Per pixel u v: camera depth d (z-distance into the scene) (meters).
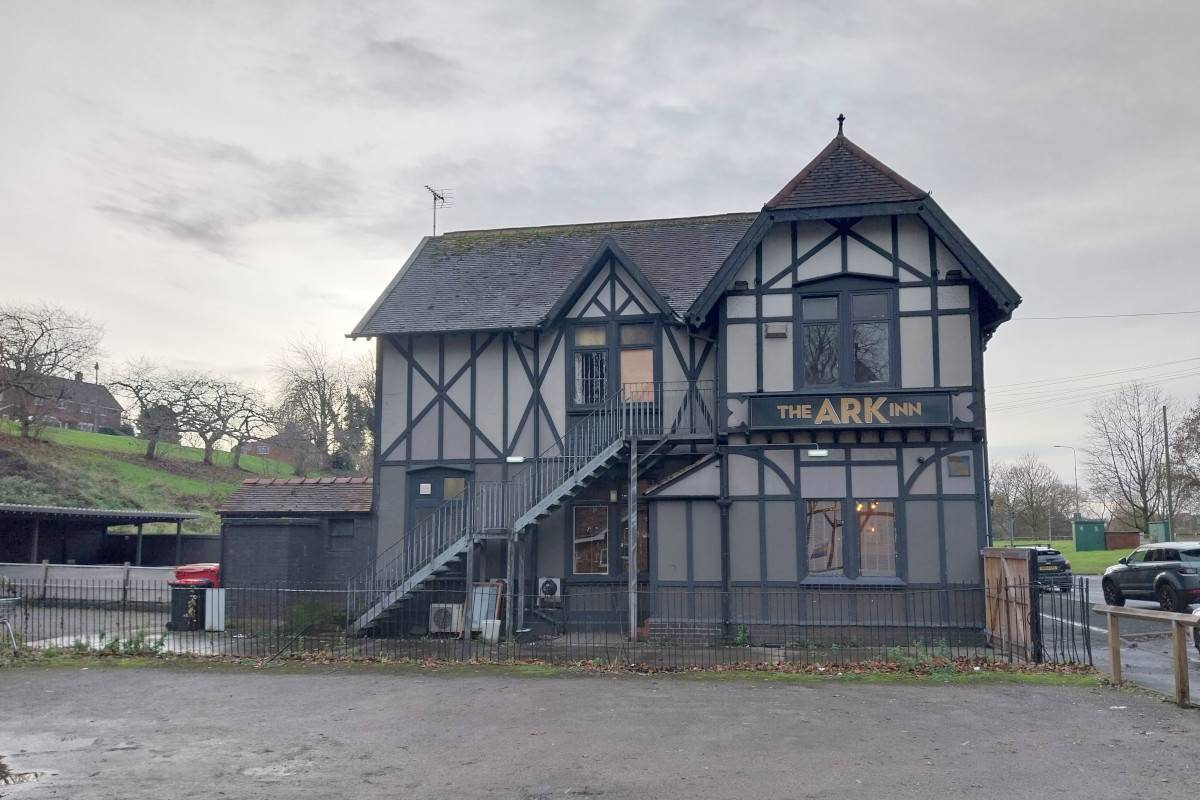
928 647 14.71
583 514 19.27
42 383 42.19
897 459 16.48
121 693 11.89
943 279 16.50
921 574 16.12
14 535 27.30
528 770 8.09
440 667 13.69
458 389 19.95
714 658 14.39
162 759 8.60
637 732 9.47
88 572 24.23
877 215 16.55
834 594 16.28
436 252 22.92
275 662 14.19
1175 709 10.25
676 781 7.70
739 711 10.44
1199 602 20.59
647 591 17.02
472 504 18.92
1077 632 17.92
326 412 54.25
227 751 8.88
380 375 20.28
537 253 22.09
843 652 14.78
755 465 16.94
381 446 20.12
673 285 19.75
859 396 16.20
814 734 9.30
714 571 16.95
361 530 20.30
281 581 19.69
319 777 7.95
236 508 20.48
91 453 44.81
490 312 20.05
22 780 7.91
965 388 16.20
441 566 17.77
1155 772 7.79
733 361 17.03
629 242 21.97
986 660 13.43
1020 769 7.93
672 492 17.22
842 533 16.50
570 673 13.10
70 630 18.45
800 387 16.70
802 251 16.97
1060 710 10.28
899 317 16.56
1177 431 49.59
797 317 16.89
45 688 12.25
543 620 18.81
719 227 21.91
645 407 18.92
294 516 20.31
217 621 18.45
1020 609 13.71
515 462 19.41
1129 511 58.06
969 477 16.22
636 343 19.27
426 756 8.61
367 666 13.82
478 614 17.95
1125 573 22.86
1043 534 70.56
